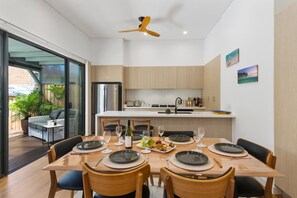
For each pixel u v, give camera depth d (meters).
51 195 1.49
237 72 2.94
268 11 2.16
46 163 2.95
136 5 3.28
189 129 3.16
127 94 5.66
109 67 5.17
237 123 2.93
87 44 4.94
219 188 1.01
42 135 4.38
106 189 1.09
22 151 3.63
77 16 3.73
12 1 2.41
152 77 5.36
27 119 5.17
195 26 4.26
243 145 1.80
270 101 2.13
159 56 5.44
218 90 3.88
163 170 1.14
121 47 5.16
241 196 1.41
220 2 3.17
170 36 5.04
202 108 5.09
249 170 1.18
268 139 2.16
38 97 5.34
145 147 1.65
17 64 4.91
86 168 1.14
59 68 5.23
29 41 2.89
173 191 1.10
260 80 2.32
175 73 5.31
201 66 5.27
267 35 2.18
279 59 1.98
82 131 4.97
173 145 1.69
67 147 1.75
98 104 5.09
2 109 2.43
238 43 2.92
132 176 1.11
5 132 2.46
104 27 4.36
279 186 1.98
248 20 2.61
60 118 4.99
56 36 3.47
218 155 1.48
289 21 1.84
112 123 3.12
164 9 3.43
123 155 1.42
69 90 4.28
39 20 2.97
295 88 1.77
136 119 3.07
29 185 2.26
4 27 2.37
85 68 4.98
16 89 5.39
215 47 4.15
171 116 3.07
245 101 2.69
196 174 1.17
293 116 1.80
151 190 2.15
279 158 1.98
